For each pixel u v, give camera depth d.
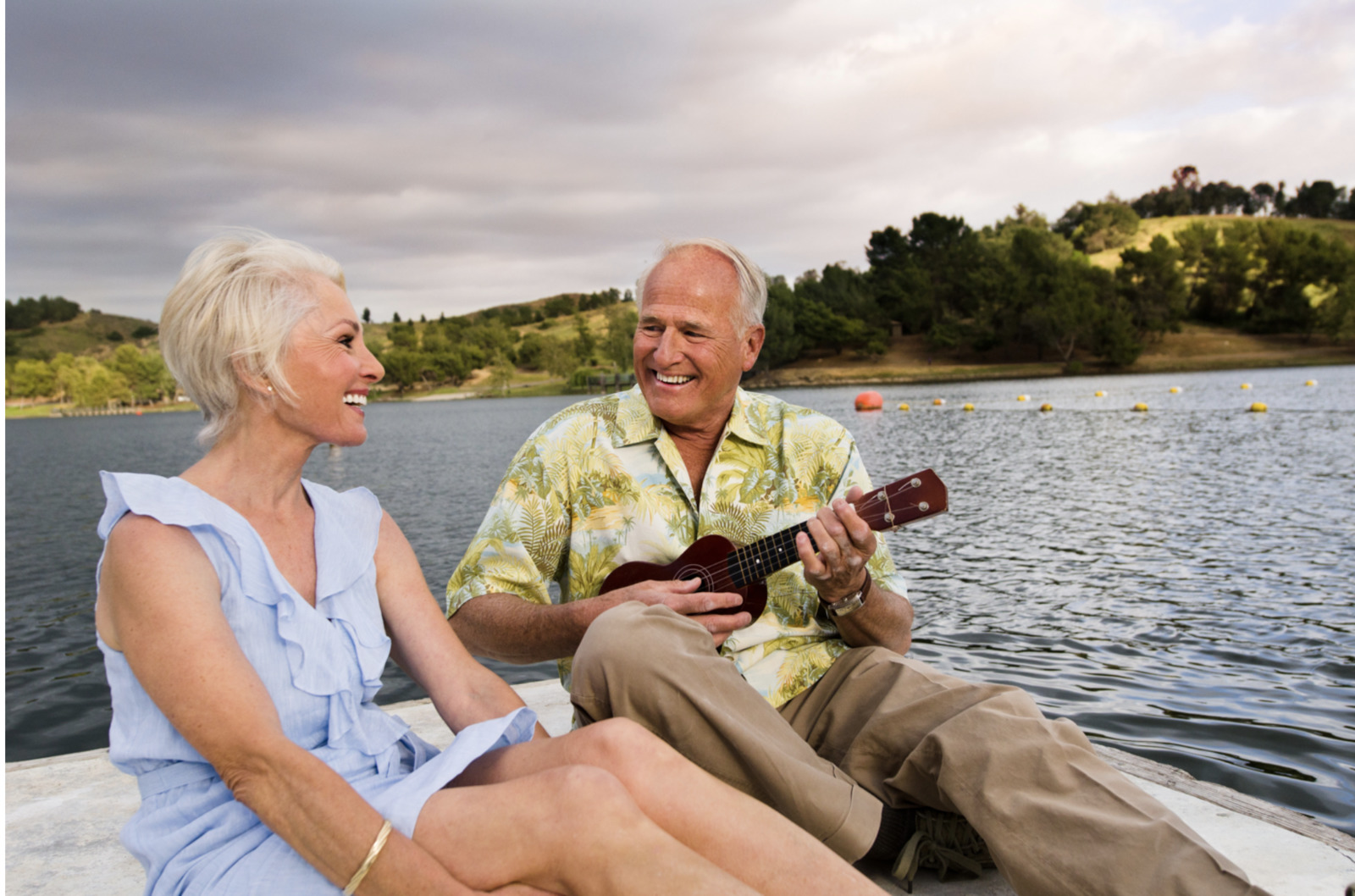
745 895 1.29
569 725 3.28
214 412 1.62
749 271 2.34
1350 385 48.97
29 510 20.66
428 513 16.36
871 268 124.56
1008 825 1.71
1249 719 4.57
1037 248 100.88
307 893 1.37
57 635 8.71
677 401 2.30
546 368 151.00
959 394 59.53
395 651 1.92
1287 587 7.61
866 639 2.31
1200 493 13.77
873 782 2.03
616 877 1.31
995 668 5.73
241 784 1.38
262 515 1.64
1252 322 99.12
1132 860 1.59
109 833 2.54
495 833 1.36
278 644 1.55
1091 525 11.41
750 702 1.85
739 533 2.41
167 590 1.40
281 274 1.59
